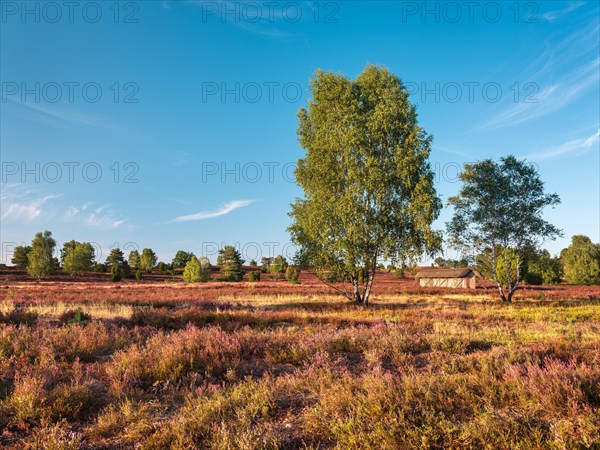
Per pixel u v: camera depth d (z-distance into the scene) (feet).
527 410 15.53
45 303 74.02
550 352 26.63
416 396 17.11
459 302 97.91
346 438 13.64
